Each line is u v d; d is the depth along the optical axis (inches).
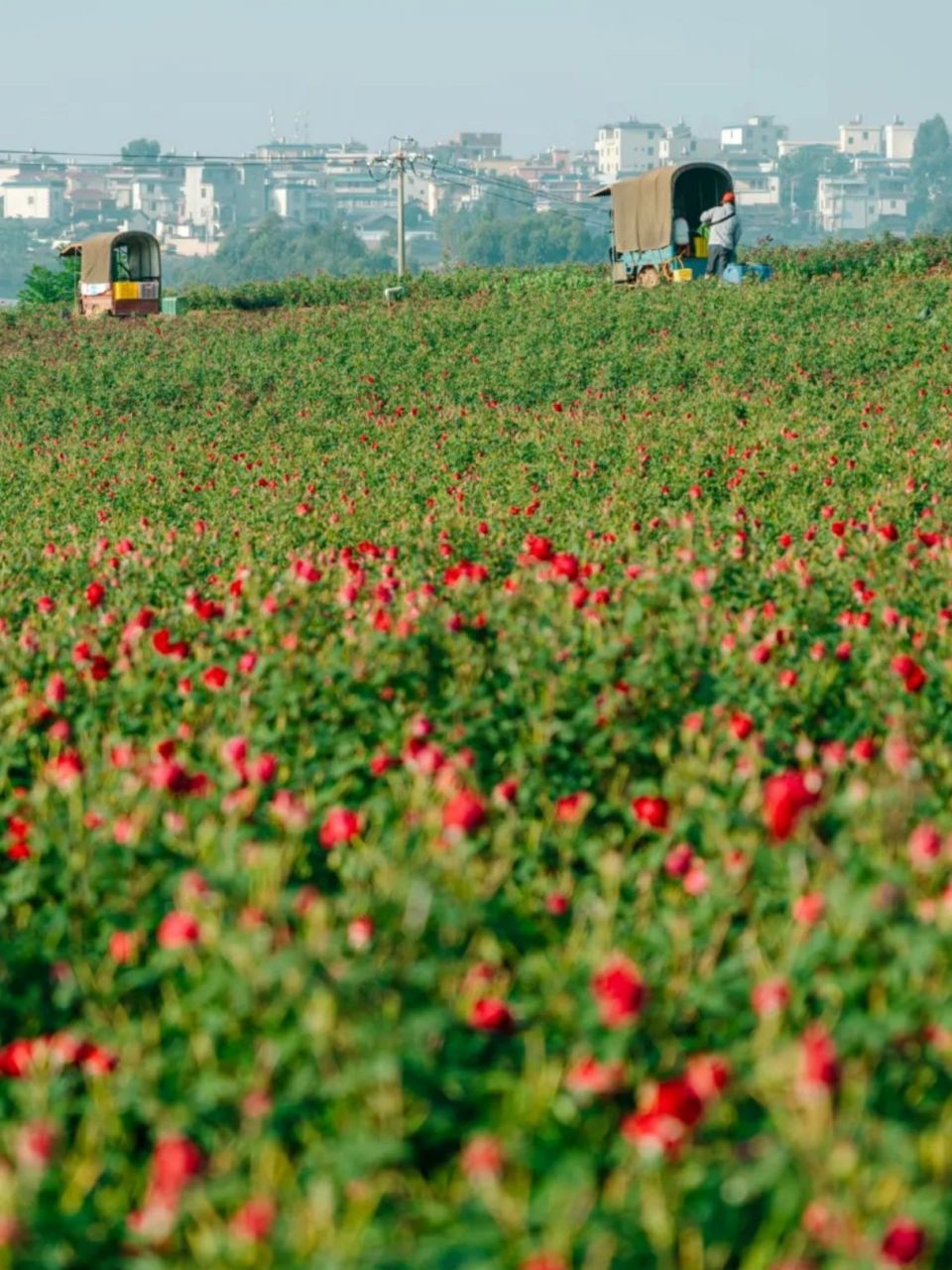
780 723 626.2
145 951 464.4
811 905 394.9
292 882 496.4
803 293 2810.0
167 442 2222.0
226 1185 333.1
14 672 733.3
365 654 671.1
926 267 3161.9
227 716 640.4
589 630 681.0
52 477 1871.3
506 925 439.2
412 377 2544.3
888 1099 360.2
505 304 3282.5
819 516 1192.2
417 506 1400.1
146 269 4434.1
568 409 2166.6
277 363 2807.6
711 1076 333.4
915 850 406.3
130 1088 378.0
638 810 481.4
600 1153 350.3
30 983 475.8
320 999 362.0
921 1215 308.7
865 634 719.1
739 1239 336.8
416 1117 363.6
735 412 1899.6
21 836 534.9
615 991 352.5
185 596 898.7
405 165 6264.8
